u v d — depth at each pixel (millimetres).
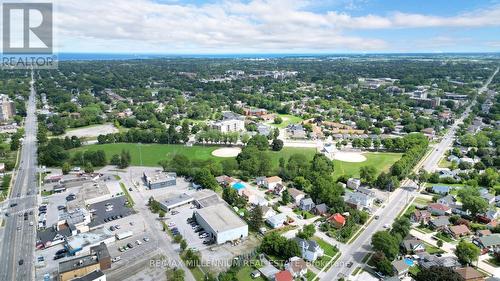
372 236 160625
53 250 163125
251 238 173500
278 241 158250
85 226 178375
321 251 156625
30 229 181000
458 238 172875
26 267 150125
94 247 158250
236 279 136125
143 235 174750
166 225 183750
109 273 144875
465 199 197875
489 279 134250
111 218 191125
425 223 187125
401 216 195250
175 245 165750
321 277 142750
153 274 144000
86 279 135375
